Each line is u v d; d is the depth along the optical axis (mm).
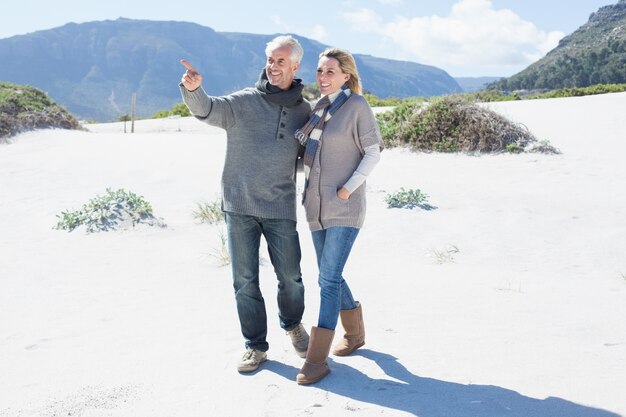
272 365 3932
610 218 8391
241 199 3838
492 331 4465
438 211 9133
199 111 3646
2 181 12148
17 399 3498
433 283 5961
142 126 25844
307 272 6461
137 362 4023
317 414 3164
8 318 5070
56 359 4129
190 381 3680
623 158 12570
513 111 18750
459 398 3314
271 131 3832
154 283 6047
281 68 3770
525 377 3586
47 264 6801
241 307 3920
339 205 3750
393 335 4418
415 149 14523
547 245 7398
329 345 3684
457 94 15695
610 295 5504
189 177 11984
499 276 6234
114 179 12000
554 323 4664
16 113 19578
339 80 3809
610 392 3350
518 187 10641
